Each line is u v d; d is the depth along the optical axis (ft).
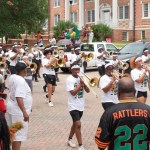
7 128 15.31
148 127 13.76
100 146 13.99
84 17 202.80
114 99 28.60
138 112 13.75
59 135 32.42
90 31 118.93
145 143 13.83
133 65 33.96
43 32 188.85
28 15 115.75
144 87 33.73
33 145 29.27
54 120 38.34
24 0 113.70
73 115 26.86
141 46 81.10
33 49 73.05
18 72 22.98
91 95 55.52
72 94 26.68
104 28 157.38
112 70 28.58
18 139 22.41
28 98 23.22
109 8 187.52
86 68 87.30
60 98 52.54
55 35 159.02
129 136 13.69
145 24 171.42
